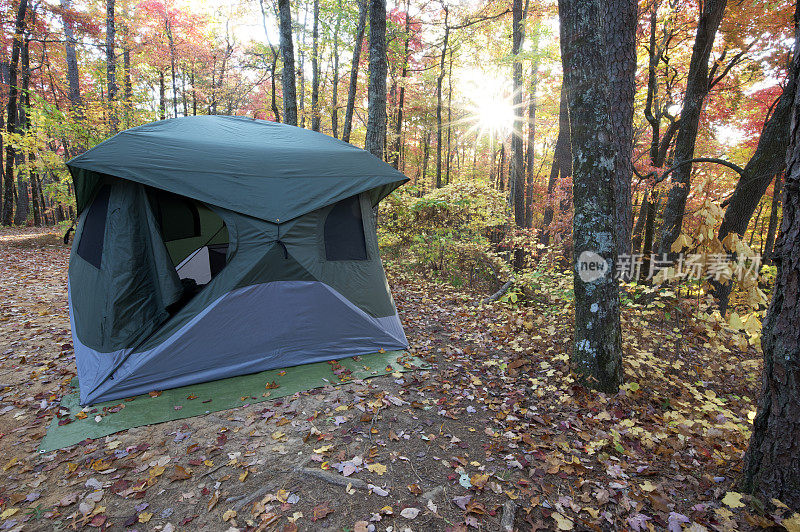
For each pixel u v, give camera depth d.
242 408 3.20
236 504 2.19
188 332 3.57
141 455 2.61
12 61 13.20
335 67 16.00
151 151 3.74
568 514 2.19
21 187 16.38
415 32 15.58
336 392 3.48
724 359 4.26
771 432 2.06
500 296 6.80
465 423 3.10
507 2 12.62
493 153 21.95
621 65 5.17
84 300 3.89
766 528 1.98
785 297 1.97
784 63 8.92
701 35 6.49
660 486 2.41
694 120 6.82
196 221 6.34
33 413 3.10
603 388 3.49
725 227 6.27
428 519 2.12
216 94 20.89
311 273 4.00
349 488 2.31
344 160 4.49
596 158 3.31
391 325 4.61
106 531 2.02
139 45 18.45
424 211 9.10
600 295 3.45
